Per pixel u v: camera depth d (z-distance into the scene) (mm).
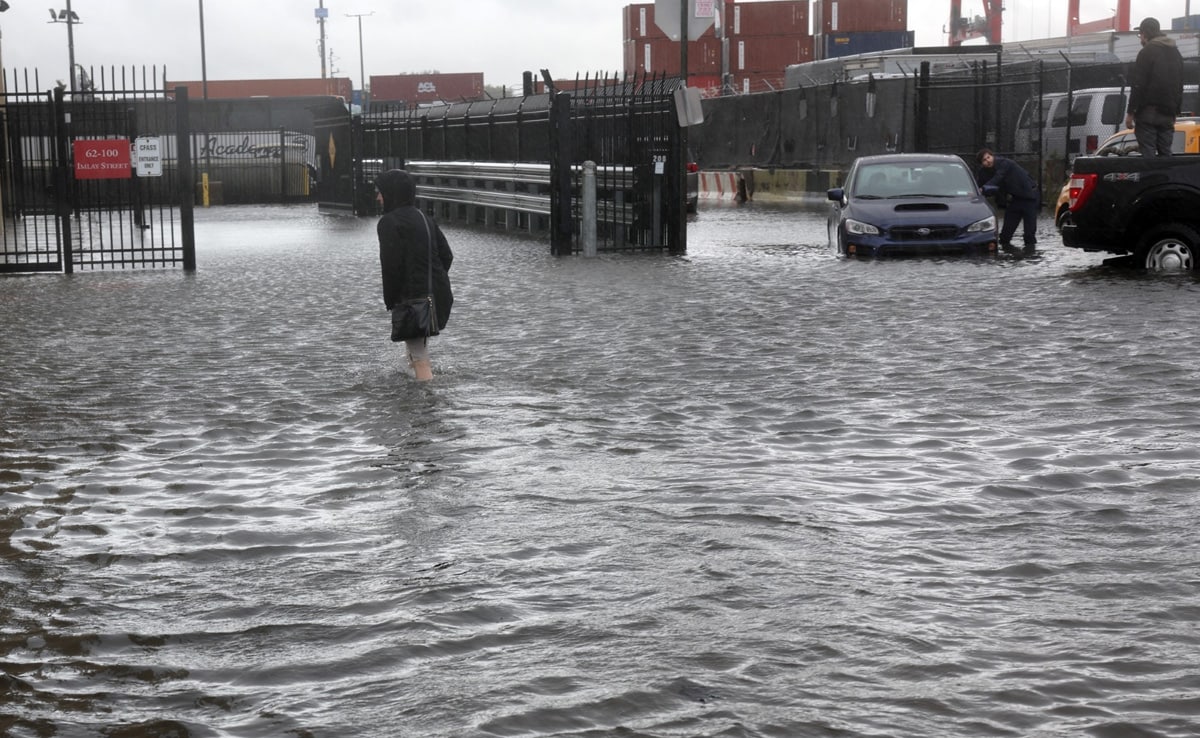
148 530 5676
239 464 6930
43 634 4426
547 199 25312
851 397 8469
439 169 32625
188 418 8180
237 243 26422
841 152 39000
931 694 3799
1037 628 4340
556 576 4941
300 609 4633
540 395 8742
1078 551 5188
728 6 60344
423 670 4043
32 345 11664
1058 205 21312
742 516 5715
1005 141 33312
